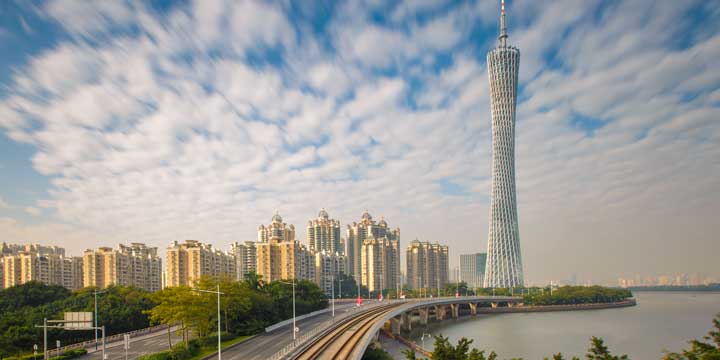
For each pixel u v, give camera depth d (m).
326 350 87.06
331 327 117.19
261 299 130.12
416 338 163.12
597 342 52.88
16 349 97.88
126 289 164.00
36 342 102.38
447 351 60.44
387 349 136.75
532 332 169.75
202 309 99.00
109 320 121.31
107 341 111.75
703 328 175.12
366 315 147.50
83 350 94.38
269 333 114.19
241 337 107.88
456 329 187.50
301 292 175.62
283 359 77.06
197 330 105.25
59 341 96.94
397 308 166.50
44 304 152.50
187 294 98.88
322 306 183.00
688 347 132.88
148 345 104.75
